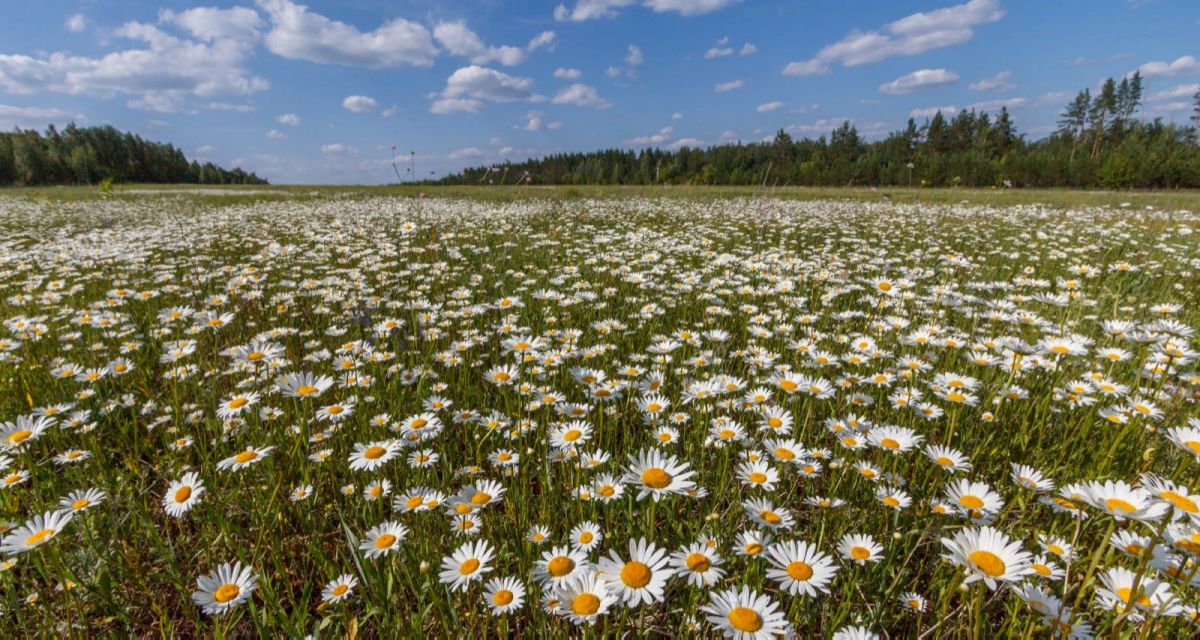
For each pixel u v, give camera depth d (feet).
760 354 12.61
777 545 5.49
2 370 12.76
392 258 26.05
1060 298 12.18
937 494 7.99
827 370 12.36
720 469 8.70
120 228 37.58
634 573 4.75
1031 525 7.67
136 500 8.79
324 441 9.82
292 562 7.58
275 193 89.76
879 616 6.10
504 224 38.11
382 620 6.47
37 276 22.41
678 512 8.07
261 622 6.00
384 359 12.93
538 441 9.53
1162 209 52.70
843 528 7.39
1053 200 71.05
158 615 6.97
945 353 13.32
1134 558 6.25
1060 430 10.14
